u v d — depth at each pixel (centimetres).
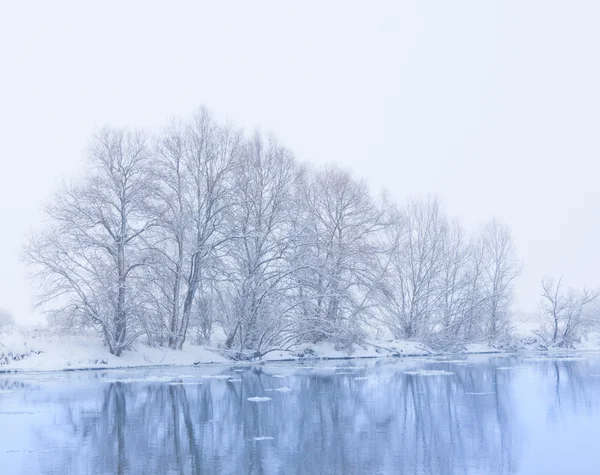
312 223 5359
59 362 4094
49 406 2523
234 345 5194
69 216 4225
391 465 1552
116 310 4244
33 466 1552
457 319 6544
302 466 1542
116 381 3447
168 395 2847
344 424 2120
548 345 7244
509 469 1511
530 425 2086
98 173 4362
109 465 1561
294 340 5494
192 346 4906
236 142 4897
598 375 3731
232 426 2084
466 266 6931
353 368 4409
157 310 4516
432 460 1602
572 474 1463
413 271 6431
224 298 5122
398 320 6438
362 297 5609
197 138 4791
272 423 2141
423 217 6619
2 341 4103
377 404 2573
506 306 7038
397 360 5291
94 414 2331
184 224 4572
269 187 5238
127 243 4378
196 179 4772
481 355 6059
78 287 4131
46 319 4238
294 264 5128
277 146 5344
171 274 4572
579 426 2059
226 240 4862
